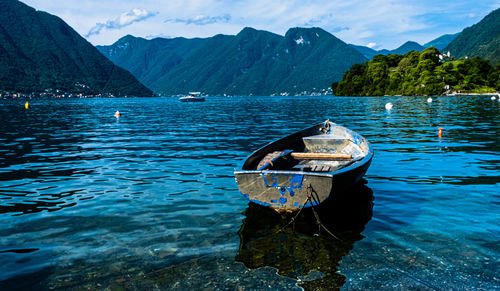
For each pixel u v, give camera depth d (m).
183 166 12.46
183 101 133.75
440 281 4.74
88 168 12.25
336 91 174.50
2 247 5.93
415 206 7.80
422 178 10.24
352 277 4.86
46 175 11.18
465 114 36.31
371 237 6.20
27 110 63.88
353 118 35.19
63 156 14.77
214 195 8.86
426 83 125.88
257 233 6.45
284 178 6.72
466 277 4.83
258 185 6.98
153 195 8.89
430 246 5.79
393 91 139.62
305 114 44.44
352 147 11.52
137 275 5.00
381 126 25.97
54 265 5.32
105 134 23.48
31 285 4.77
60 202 8.36
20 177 10.93
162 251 5.74
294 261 5.36
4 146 17.89
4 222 7.07
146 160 13.70
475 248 5.68
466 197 8.33
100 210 7.77
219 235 6.37
